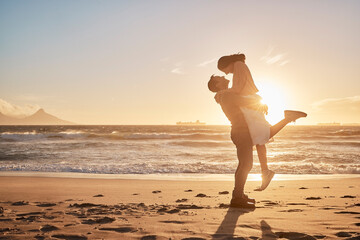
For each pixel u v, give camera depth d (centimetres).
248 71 356
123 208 393
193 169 1227
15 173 1109
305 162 1502
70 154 1869
